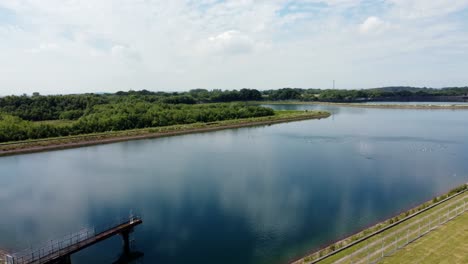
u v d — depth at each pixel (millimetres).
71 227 44844
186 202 53625
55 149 105500
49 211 51188
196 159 86562
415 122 160125
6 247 39000
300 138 118500
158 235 42125
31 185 65375
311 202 52406
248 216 47344
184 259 36250
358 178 65375
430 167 73438
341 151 93438
